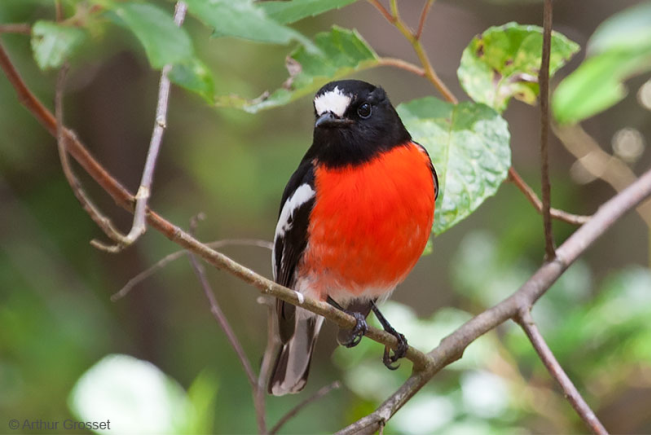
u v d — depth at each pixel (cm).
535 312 1010
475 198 690
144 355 1450
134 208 464
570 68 1449
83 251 1441
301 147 1387
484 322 726
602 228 812
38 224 1407
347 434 618
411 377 682
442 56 1644
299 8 564
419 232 788
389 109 802
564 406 973
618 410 1079
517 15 1608
